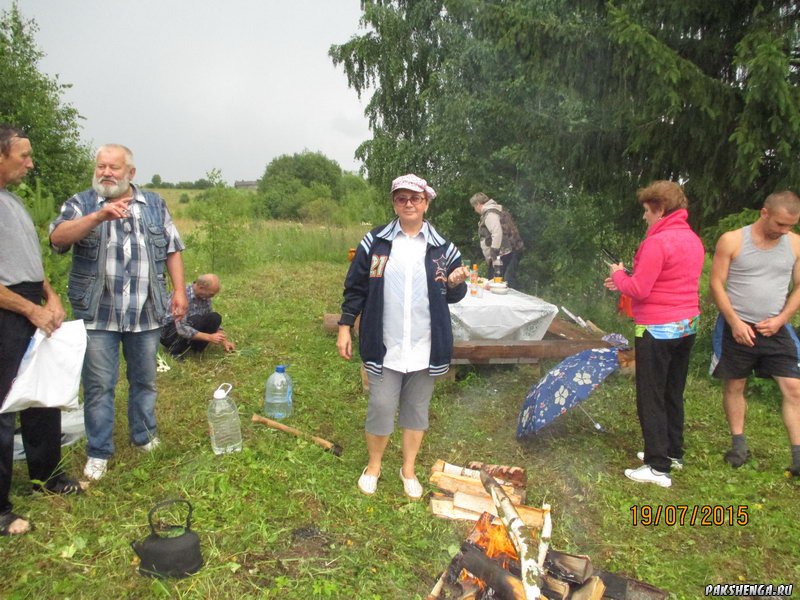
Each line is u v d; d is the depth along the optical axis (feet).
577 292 28.22
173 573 8.09
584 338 18.40
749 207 18.61
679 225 11.13
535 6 22.98
